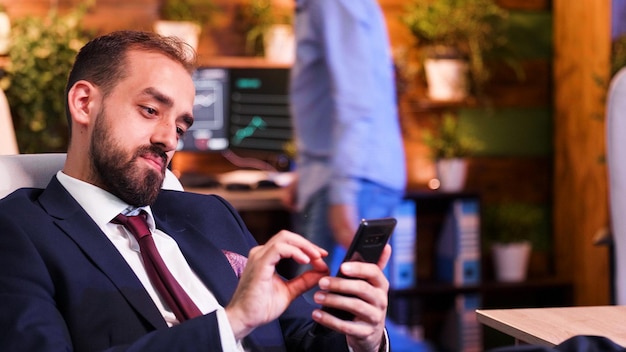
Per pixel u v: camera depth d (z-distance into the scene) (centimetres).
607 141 259
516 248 448
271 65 417
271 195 378
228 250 181
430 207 446
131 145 163
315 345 170
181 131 169
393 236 414
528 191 470
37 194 169
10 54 387
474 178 464
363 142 297
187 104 167
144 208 171
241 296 138
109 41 167
